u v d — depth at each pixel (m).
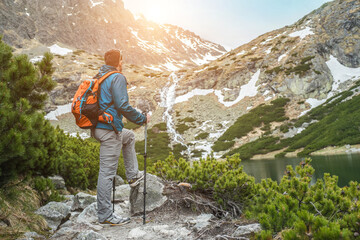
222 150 70.44
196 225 3.42
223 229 3.21
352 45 94.56
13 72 4.54
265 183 4.62
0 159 3.66
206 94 114.06
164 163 5.79
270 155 59.66
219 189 4.46
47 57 5.10
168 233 3.31
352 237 2.18
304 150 56.22
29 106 4.02
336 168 30.72
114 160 3.61
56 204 4.56
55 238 3.34
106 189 3.62
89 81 3.42
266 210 3.21
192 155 67.12
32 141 4.40
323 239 2.10
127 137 4.04
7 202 4.02
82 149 15.12
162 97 116.12
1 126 3.66
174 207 4.37
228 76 115.25
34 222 3.84
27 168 4.80
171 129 92.38
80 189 12.36
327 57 98.69
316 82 87.38
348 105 69.25
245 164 49.72
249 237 2.78
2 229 3.24
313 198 3.16
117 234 3.46
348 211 2.86
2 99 3.74
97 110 3.38
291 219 2.75
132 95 116.12
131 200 4.48
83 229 3.62
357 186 3.27
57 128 12.70
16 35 163.38
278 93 93.75
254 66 112.75
